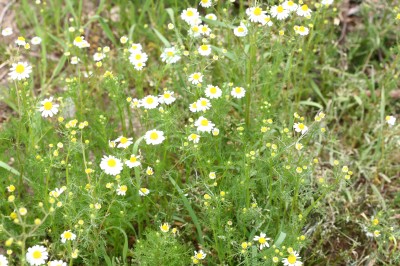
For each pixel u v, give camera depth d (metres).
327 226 1.03
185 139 0.98
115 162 0.89
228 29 1.11
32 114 0.98
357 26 1.28
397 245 1.02
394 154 1.13
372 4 1.28
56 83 1.20
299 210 1.00
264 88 1.09
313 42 1.20
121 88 1.03
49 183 0.99
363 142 1.15
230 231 0.90
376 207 1.07
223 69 1.13
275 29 1.18
